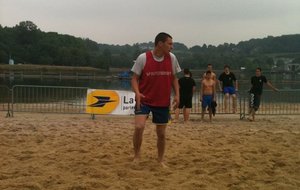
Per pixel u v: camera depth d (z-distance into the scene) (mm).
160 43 6219
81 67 97562
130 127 11711
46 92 18469
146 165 6613
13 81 50000
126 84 45625
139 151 6781
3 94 18750
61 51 104688
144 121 6547
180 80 13758
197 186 5465
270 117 15773
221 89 16500
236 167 6539
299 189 5352
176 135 10102
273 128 12023
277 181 5699
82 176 5871
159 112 6461
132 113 14727
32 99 18734
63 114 15531
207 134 10438
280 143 8844
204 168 6504
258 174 6137
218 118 15242
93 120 13719
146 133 10336
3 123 12125
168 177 5938
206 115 16312
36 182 5520
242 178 5914
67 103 17234
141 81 6422
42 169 6281
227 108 17766
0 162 6777
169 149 8086
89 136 9727
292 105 19234
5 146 8242
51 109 16656
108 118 14531
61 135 9828
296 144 8727
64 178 5754
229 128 11961
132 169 6371
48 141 8914
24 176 5895
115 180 5707
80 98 17250
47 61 102438
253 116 14555
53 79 61312
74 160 6953
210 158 7188
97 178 5816
